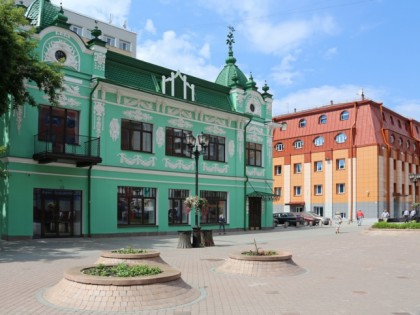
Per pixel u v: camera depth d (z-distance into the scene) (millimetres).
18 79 18797
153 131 27812
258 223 34500
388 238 24578
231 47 36375
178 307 8047
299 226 42250
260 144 35344
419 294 9453
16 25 18766
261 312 7840
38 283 10266
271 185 35750
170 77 29000
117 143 25781
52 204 23078
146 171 27000
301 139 58438
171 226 28203
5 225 21641
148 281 8070
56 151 23062
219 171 31594
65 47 23906
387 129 54406
